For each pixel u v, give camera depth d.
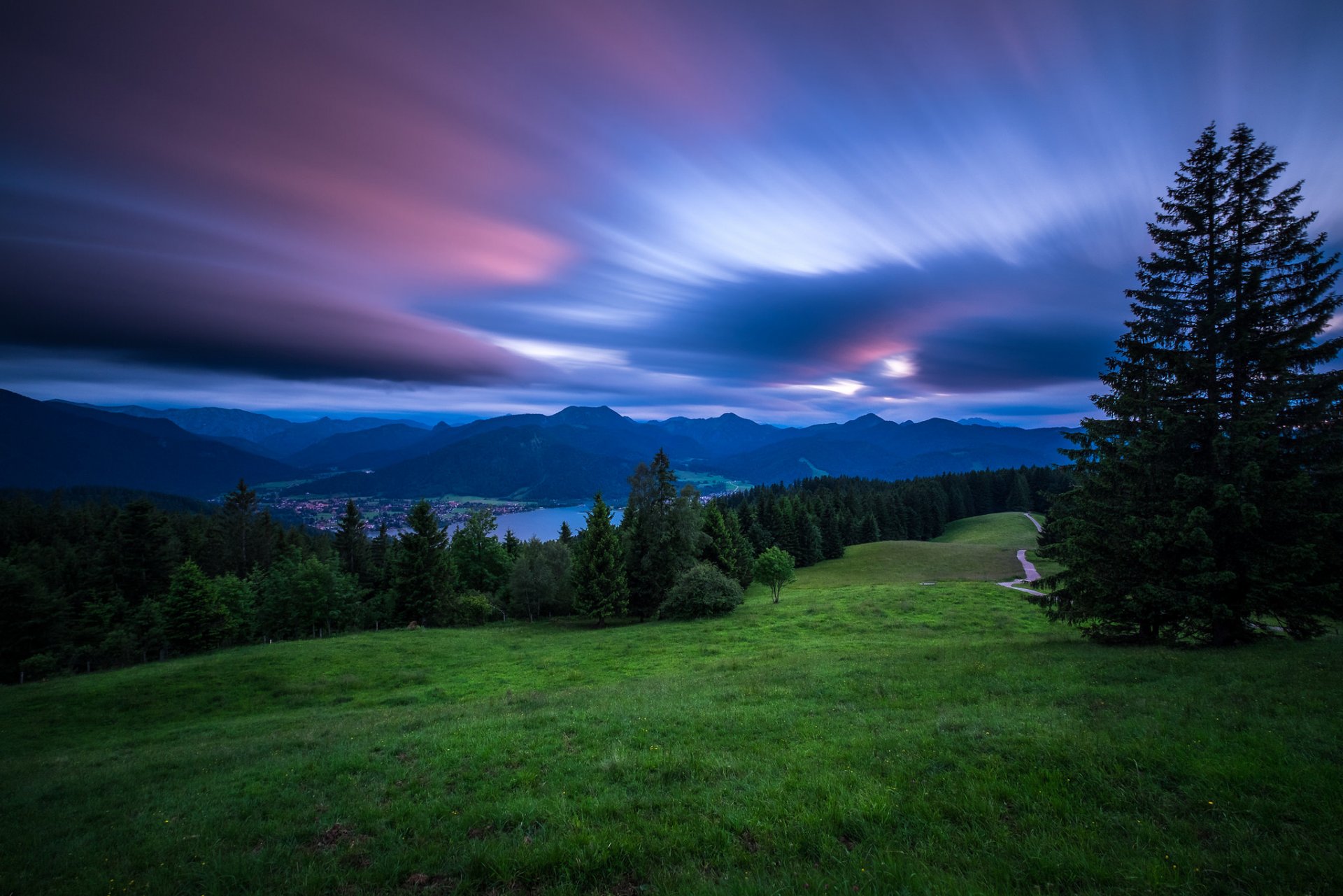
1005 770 9.58
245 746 17.73
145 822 11.18
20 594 58.69
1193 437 19.94
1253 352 18.97
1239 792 8.05
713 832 8.12
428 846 8.59
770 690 18.09
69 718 27.22
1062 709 12.88
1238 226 20.09
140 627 66.50
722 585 53.47
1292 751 9.06
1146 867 6.52
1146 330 21.58
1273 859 6.45
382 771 12.75
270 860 8.70
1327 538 17.50
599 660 34.81
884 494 132.75
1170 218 21.39
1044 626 37.53
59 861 9.52
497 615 73.12
